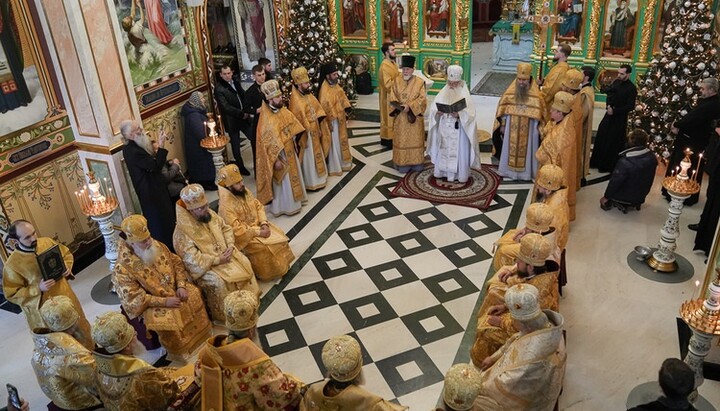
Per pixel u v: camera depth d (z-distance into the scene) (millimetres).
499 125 8625
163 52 8211
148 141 6562
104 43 6660
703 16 8062
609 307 5812
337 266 6762
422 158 9039
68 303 4059
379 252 7000
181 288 5359
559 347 3711
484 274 6461
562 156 6930
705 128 7234
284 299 6223
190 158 8852
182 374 4328
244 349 3332
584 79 8234
